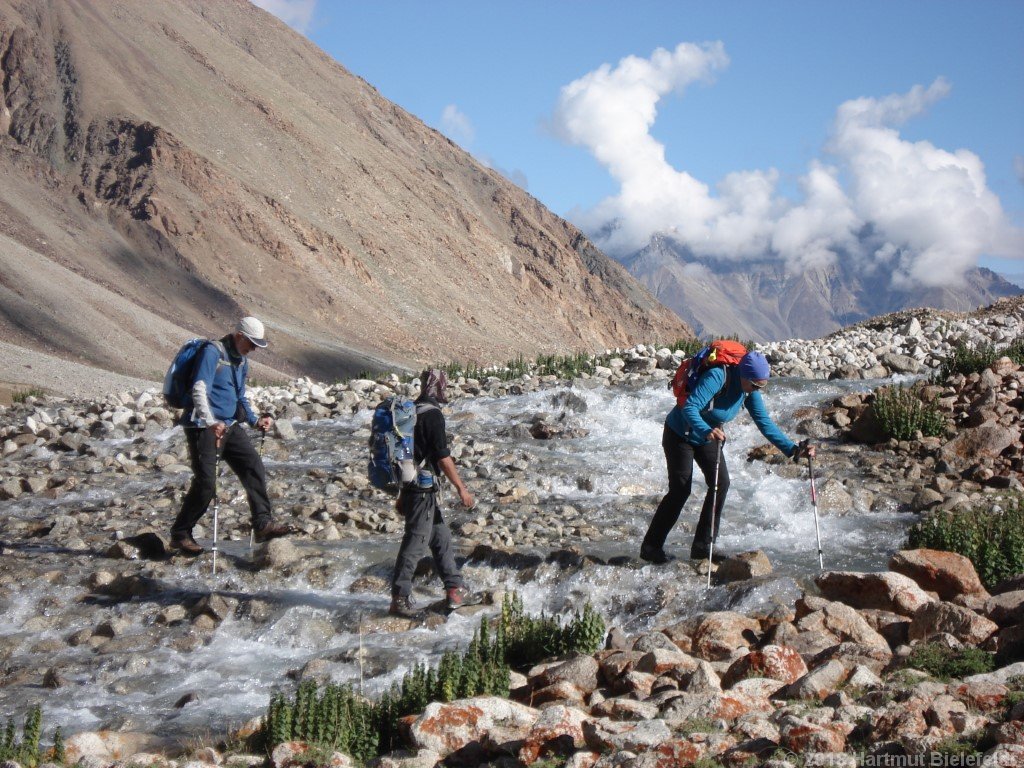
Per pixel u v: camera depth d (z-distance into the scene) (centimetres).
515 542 955
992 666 502
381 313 17425
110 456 1468
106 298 11931
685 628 644
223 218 16450
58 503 1203
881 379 1605
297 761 486
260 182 19025
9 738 526
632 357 2053
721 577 793
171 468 1383
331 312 16188
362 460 1397
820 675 492
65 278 11888
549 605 793
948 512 890
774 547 912
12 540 1025
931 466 1147
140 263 14500
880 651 550
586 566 838
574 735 461
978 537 791
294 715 546
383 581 866
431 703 525
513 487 1185
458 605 787
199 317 13812
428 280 19950
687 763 402
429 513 784
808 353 1852
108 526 1062
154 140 16738
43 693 660
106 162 16362
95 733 553
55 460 1428
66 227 14500
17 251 12006
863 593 688
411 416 780
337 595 845
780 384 1588
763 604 709
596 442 1405
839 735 404
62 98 17550
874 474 1134
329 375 13500
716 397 826
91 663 706
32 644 748
